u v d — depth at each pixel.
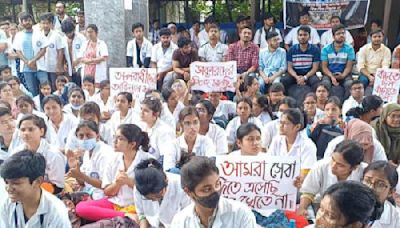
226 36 11.38
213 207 2.54
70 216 3.60
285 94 7.48
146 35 9.00
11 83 6.32
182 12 14.70
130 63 8.53
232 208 2.64
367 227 2.46
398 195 3.57
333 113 4.96
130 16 8.75
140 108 5.35
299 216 3.51
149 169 3.21
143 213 3.48
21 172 2.50
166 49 8.02
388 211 2.98
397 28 11.62
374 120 4.61
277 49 7.55
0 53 8.71
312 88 7.30
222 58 7.90
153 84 6.30
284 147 4.44
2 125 4.38
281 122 4.36
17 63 8.61
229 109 6.37
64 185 4.11
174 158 4.34
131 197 3.85
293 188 3.48
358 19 9.23
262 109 5.68
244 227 2.62
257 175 3.47
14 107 5.66
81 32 9.14
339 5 9.13
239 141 3.92
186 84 6.81
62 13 10.06
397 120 4.39
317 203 3.69
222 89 6.52
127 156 3.93
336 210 2.12
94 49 7.79
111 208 3.83
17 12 13.18
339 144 3.27
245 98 5.33
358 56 7.62
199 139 4.42
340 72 7.41
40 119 4.00
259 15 12.42
